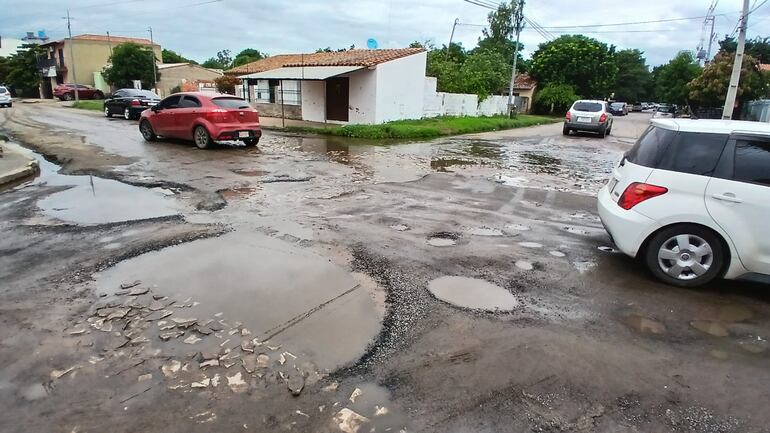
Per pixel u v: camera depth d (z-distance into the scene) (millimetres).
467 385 2961
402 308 3936
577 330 3674
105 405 2701
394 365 3148
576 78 47406
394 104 23625
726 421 2719
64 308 3801
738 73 16438
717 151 4375
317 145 15469
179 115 13180
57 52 51906
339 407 2730
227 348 3277
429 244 5574
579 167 12336
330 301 4012
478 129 24250
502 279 4605
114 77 43188
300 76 20812
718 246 4352
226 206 7062
